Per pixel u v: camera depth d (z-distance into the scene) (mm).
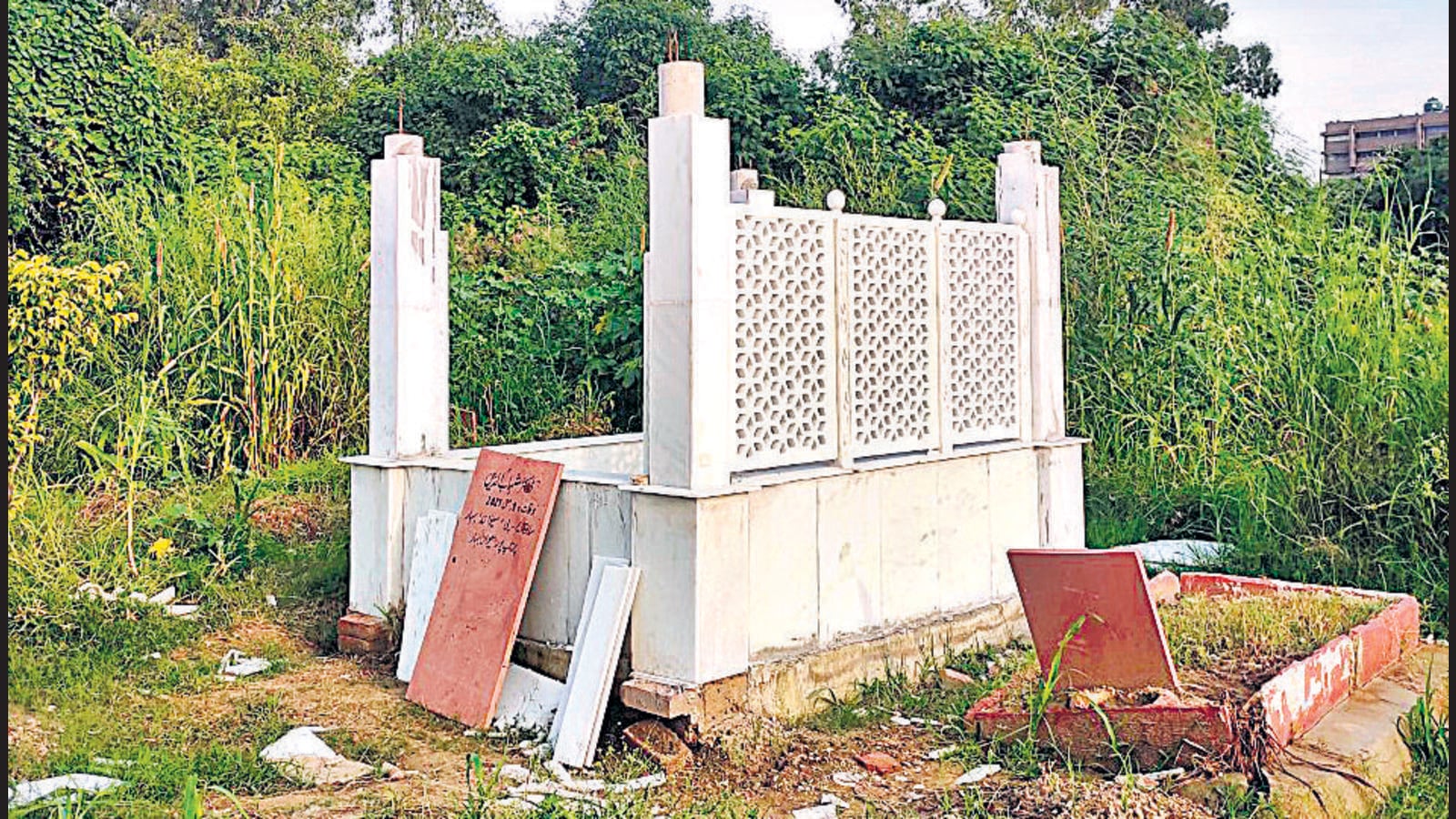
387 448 6465
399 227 6379
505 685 5691
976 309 6648
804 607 5645
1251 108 12062
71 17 12086
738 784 4824
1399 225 10320
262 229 10180
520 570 5625
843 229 5820
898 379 6184
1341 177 11422
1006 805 4441
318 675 6207
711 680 5164
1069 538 7066
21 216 11422
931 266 6352
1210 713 4641
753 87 16344
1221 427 9148
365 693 5941
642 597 5281
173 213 10414
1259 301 9023
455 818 4348
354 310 10203
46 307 8352
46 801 4316
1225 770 4586
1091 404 9773
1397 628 6035
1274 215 10023
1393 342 7805
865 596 5941
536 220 13906
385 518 6441
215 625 6891
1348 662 5438
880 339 6078
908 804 4641
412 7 25156
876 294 6059
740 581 5285
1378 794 4609
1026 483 6902
